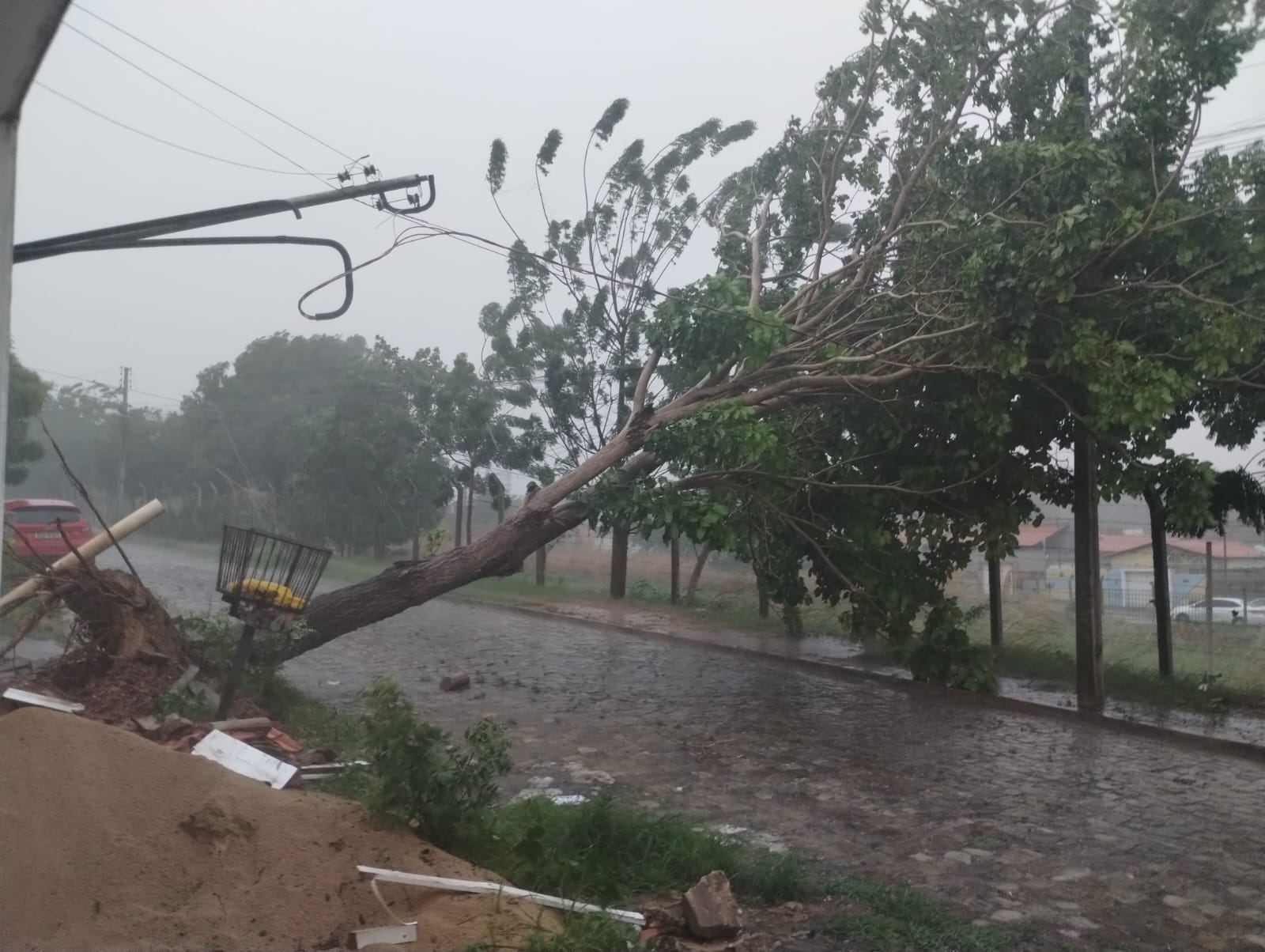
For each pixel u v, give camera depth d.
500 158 16.39
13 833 4.88
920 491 13.27
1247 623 16.94
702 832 6.80
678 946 5.30
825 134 14.48
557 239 20.80
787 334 12.41
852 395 13.37
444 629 20.44
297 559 8.47
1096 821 8.23
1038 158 11.58
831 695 13.78
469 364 27.44
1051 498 14.27
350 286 9.30
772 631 19.59
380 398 31.84
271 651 9.47
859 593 14.24
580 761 9.75
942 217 12.88
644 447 13.07
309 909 4.87
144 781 5.28
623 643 18.92
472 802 5.94
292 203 8.95
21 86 4.61
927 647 14.31
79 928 4.57
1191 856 7.41
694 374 14.77
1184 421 13.76
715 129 19.67
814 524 14.14
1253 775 10.02
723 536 12.52
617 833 6.49
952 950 5.56
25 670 8.73
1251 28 10.49
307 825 5.37
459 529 28.05
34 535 20.78
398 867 5.25
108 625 8.70
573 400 21.80
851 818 8.12
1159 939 5.89
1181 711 12.65
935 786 9.16
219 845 5.07
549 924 5.07
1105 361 11.30
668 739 10.78
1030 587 26.09
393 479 30.89
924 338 11.99
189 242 8.45
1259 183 11.06
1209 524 11.85
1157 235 11.37
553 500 12.61
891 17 13.10
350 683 13.69
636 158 19.84
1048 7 12.45
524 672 15.14
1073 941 5.82
